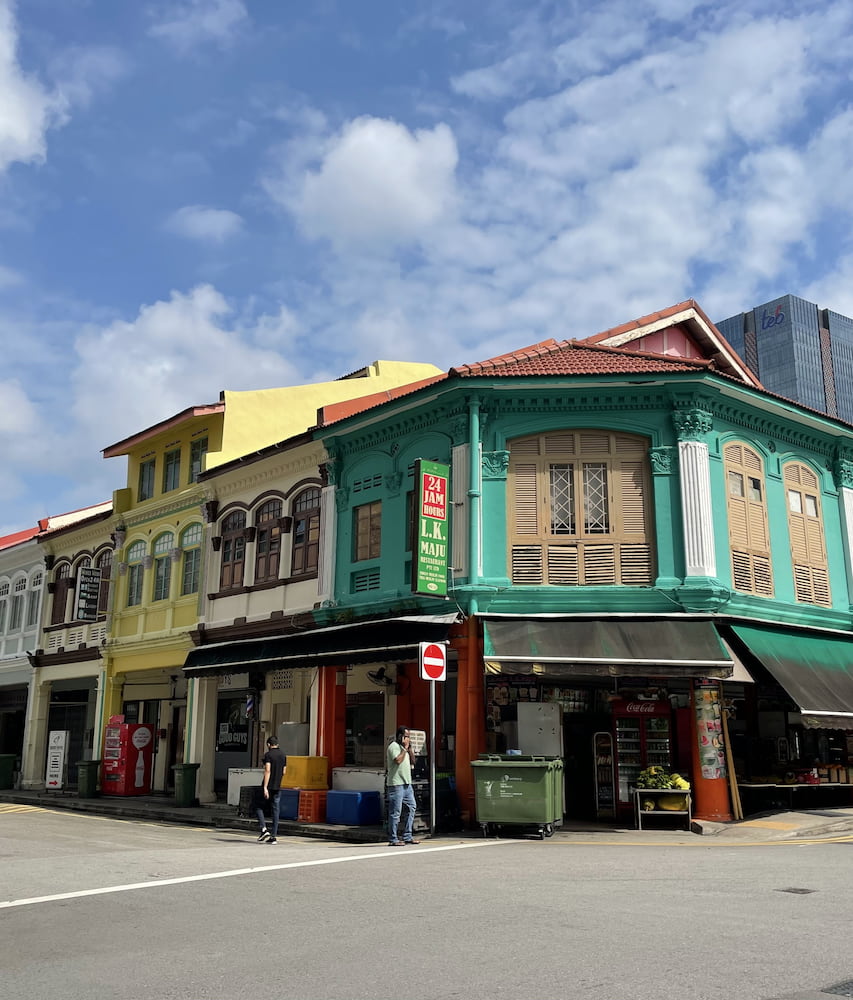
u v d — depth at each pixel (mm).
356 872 10000
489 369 16781
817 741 18719
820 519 18797
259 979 5668
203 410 23484
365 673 19969
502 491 16438
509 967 5727
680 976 5414
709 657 14406
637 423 16516
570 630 15219
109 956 6383
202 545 23641
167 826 18078
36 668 29891
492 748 15875
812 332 126875
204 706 22500
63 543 30062
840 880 8742
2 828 17469
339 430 19141
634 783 15594
